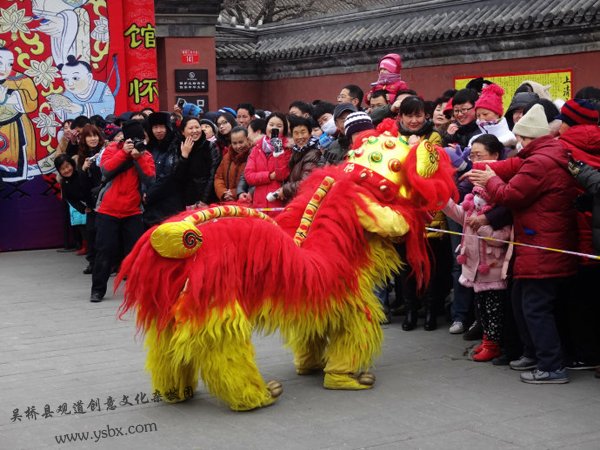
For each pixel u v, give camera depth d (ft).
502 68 57.00
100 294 30.55
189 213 17.87
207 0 62.03
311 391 19.65
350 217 19.22
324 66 72.54
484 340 22.03
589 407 18.10
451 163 22.29
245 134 31.32
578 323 20.67
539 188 19.21
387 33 64.80
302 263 18.26
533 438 16.31
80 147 37.09
